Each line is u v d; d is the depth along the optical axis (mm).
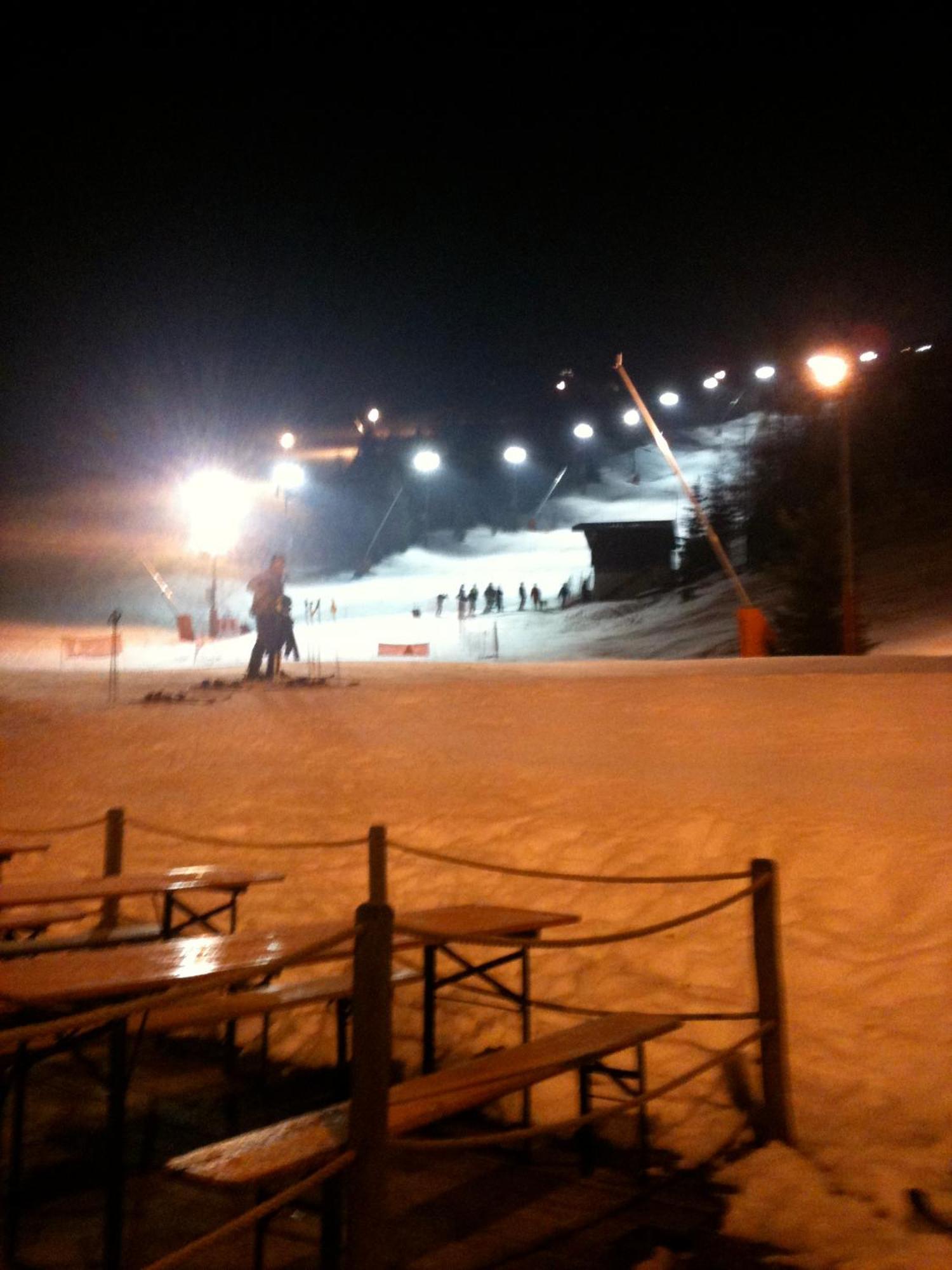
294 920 7551
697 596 41500
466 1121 5367
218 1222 4453
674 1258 4047
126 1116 5488
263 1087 5820
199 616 43219
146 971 4477
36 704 18312
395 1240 4238
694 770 9969
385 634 40938
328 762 12016
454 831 8469
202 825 9742
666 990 5891
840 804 8039
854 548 42031
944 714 12203
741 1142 4906
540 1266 4031
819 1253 4016
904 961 5645
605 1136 5121
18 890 6539
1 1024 6016
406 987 6555
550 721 13812
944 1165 4395
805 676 16297
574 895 7016
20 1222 4445
